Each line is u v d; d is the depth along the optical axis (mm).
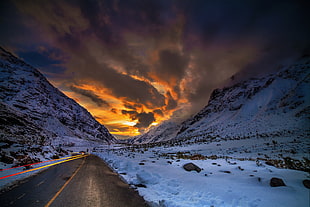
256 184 5895
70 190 5613
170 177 7738
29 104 112312
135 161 14664
